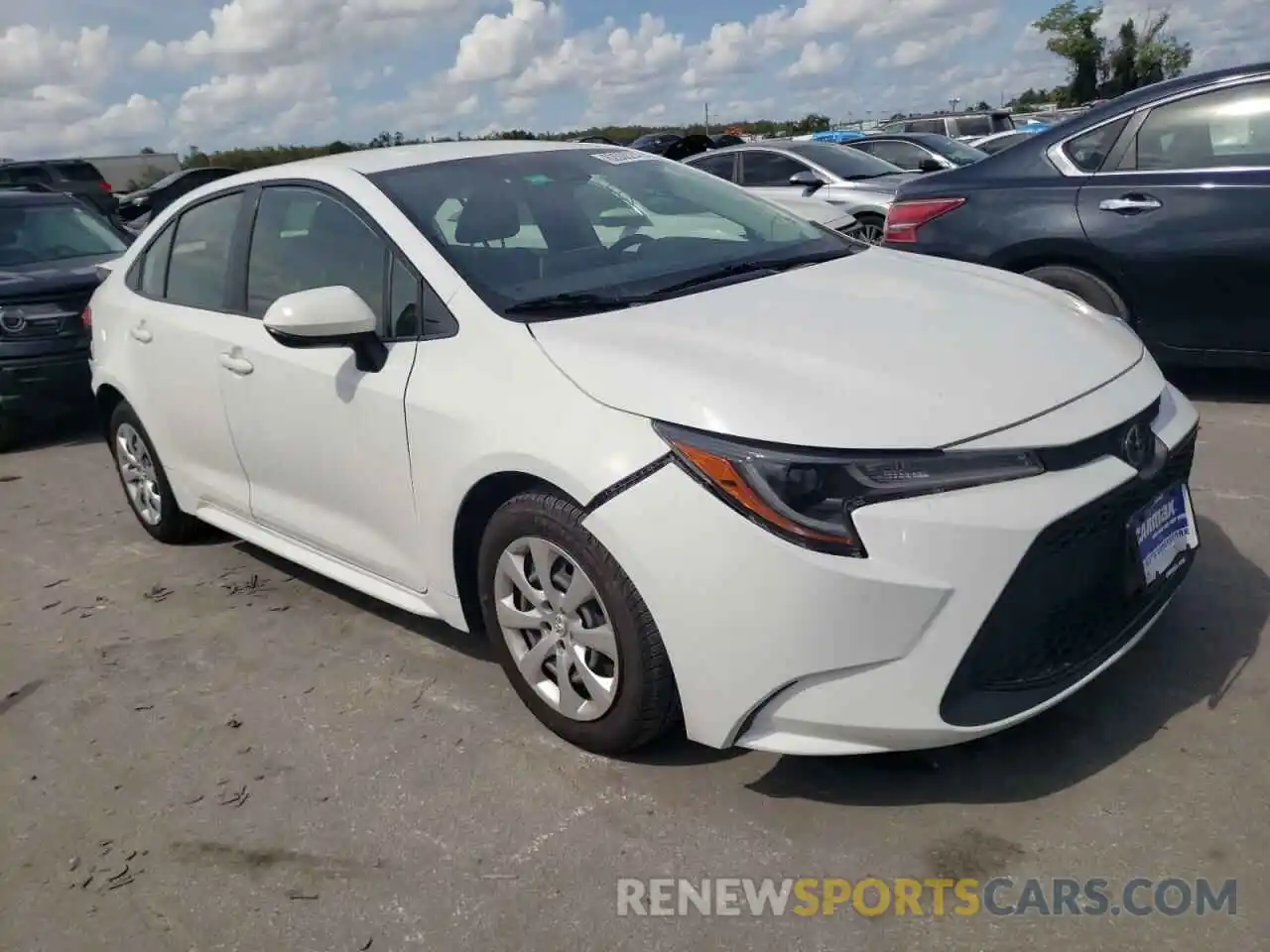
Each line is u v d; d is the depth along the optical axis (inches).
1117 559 103.3
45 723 136.0
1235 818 97.5
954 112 821.9
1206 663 121.9
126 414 187.9
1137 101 212.5
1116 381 108.5
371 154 152.4
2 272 288.8
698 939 90.2
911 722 94.3
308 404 137.9
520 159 151.9
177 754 125.7
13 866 108.5
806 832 101.4
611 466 100.7
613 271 130.0
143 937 97.0
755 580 94.0
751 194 166.2
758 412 96.4
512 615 117.7
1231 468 182.1
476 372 116.3
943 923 89.4
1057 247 216.7
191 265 168.4
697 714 101.3
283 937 95.2
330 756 121.9
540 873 99.6
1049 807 101.3
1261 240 196.9
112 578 182.4
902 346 106.9
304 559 153.3
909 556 91.6
